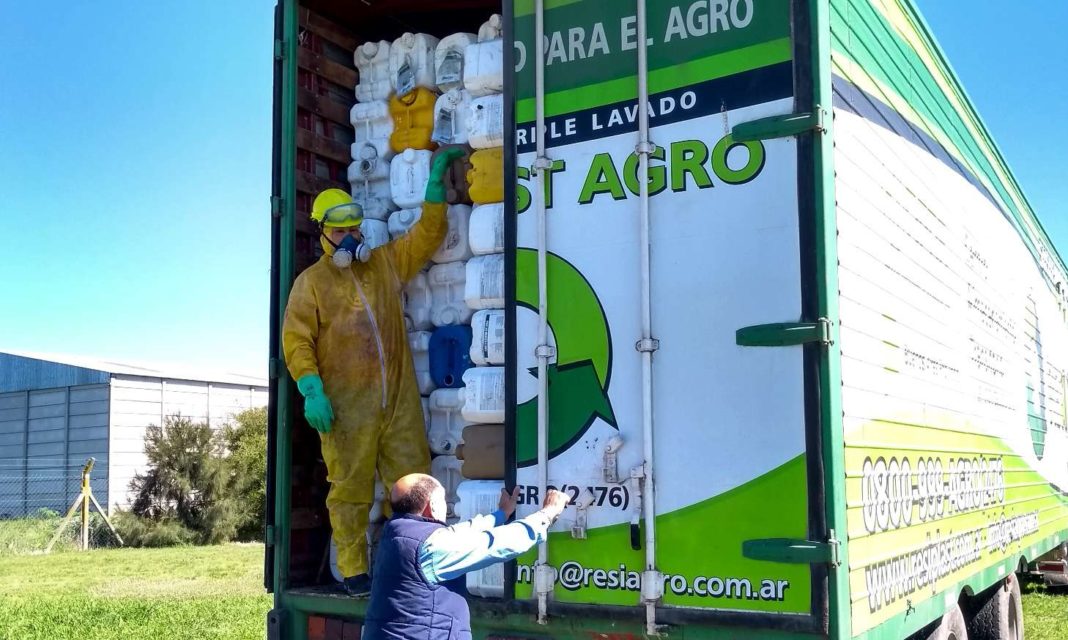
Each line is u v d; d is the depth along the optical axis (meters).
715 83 3.61
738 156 3.54
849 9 3.97
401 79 5.08
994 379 5.98
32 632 9.48
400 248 4.79
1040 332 7.82
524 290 3.92
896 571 3.82
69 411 25.48
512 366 3.91
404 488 3.85
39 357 26.42
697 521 3.48
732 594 3.39
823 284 3.35
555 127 3.93
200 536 21.52
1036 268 7.89
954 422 4.91
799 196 3.42
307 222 5.08
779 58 3.51
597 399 3.71
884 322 3.94
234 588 12.92
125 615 10.34
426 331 4.86
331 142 5.29
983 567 5.29
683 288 3.59
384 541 3.76
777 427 3.38
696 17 3.67
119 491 24.52
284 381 4.76
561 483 3.74
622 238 3.74
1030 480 6.85
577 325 3.78
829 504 3.26
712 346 3.51
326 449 4.56
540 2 4.00
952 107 5.68
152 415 25.53
